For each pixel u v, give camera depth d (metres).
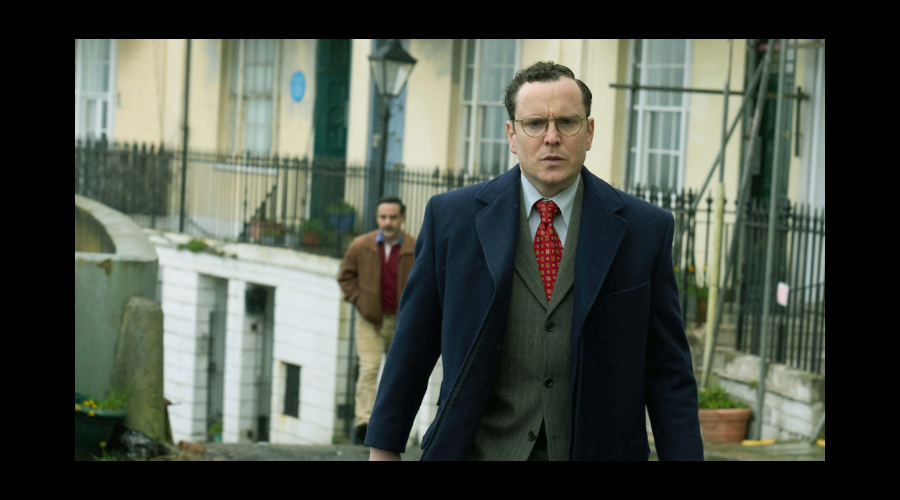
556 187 3.25
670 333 3.28
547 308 3.20
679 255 10.45
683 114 11.75
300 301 14.03
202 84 18.91
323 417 13.48
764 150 11.09
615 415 3.16
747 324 9.89
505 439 3.21
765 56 10.53
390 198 9.44
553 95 3.20
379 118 15.46
